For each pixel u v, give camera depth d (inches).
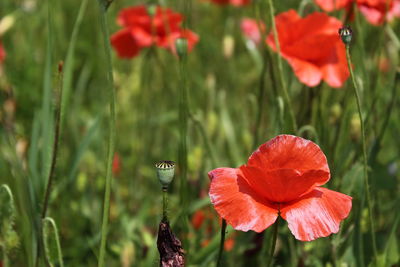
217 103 56.2
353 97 39.8
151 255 39.3
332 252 37.0
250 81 60.9
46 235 35.0
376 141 38.9
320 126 39.9
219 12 68.6
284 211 31.3
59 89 34.5
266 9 39.8
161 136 56.2
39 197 38.5
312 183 31.2
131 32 45.9
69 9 73.5
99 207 45.3
